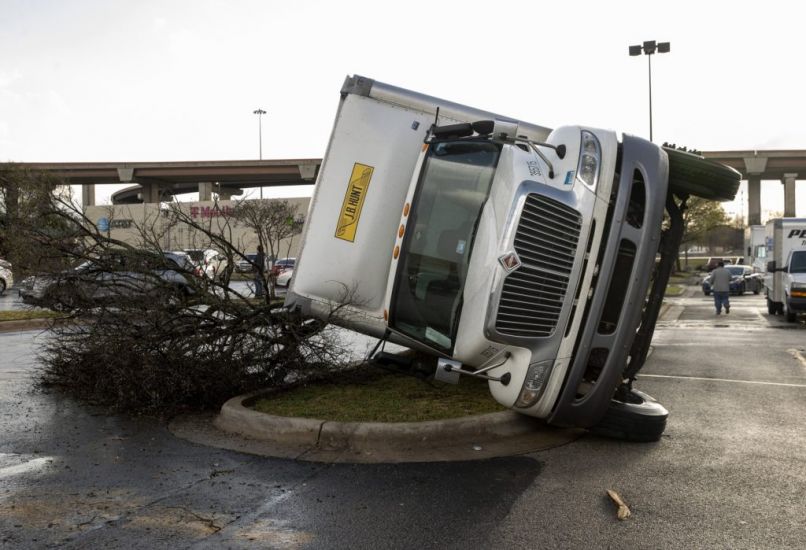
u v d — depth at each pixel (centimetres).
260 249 1199
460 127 652
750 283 4012
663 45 3419
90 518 433
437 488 495
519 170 597
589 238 593
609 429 626
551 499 473
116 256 788
